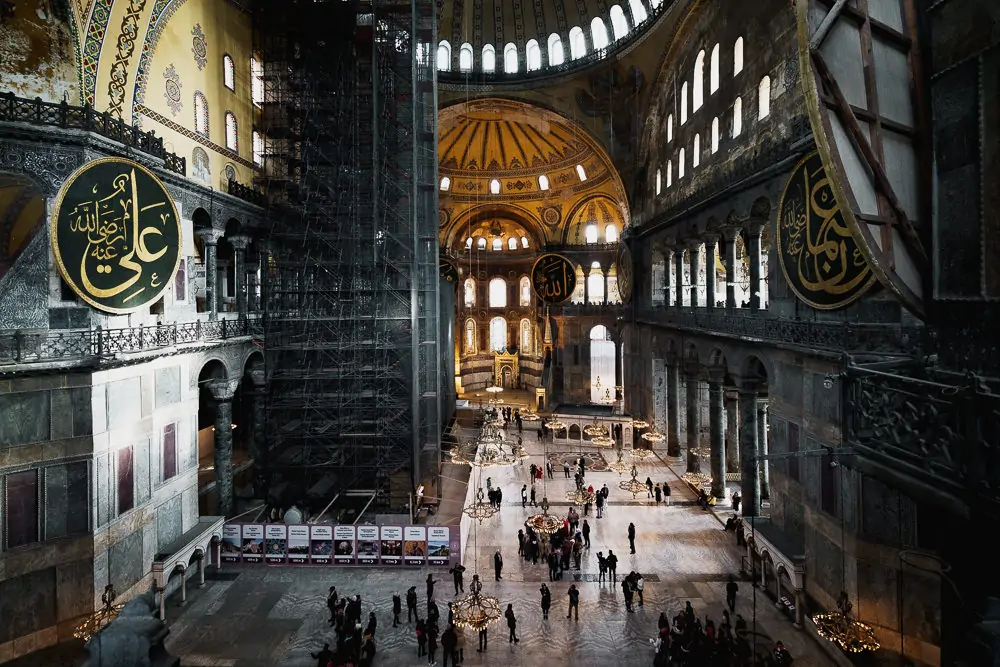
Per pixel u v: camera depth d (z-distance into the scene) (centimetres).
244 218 1947
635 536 1861
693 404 2398
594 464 2638
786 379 1501
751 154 1747
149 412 1438
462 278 4491
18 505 1180
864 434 500
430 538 1656
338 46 2114
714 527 1936
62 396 1219
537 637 1320
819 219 1202
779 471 1555
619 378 3625
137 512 1383
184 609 1434
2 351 1148
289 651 1260
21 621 1180
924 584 1079
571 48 2980
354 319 1983
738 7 1852
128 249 1244
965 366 419
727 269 2009
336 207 2069
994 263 392
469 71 3041
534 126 3347
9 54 1202
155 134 1496
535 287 3000
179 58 1600
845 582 1204
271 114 2120
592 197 3669
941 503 397
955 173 424
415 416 1994
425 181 2269
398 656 1249
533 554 1697
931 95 453
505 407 3575
